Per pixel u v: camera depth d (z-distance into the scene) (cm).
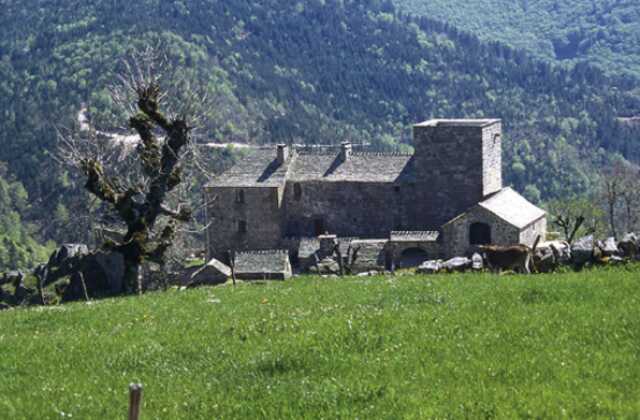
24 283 8812
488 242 12281
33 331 4366
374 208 13538
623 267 4775
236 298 4950
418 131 13225
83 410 2945
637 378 2875
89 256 8931
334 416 2748
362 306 4147
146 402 2970
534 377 2939
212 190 13875
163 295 5528
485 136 13062
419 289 4553
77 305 5350
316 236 13800
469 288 4403
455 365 3103
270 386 3033
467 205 13112
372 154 13950
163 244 7538
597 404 2686
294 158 14125
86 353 3675
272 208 13712
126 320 4422
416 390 2898
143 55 10838
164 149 7456
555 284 4206
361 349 3366
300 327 3747
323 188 13725
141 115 7462
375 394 2881
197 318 4262
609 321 3431
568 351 3142
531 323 3503
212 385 3120
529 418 2638
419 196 13338
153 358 3516
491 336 3378
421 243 12544
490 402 2750
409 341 3403
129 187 7488
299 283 5800
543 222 13062
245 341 3631
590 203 15825
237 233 13875
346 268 10806
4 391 3244
